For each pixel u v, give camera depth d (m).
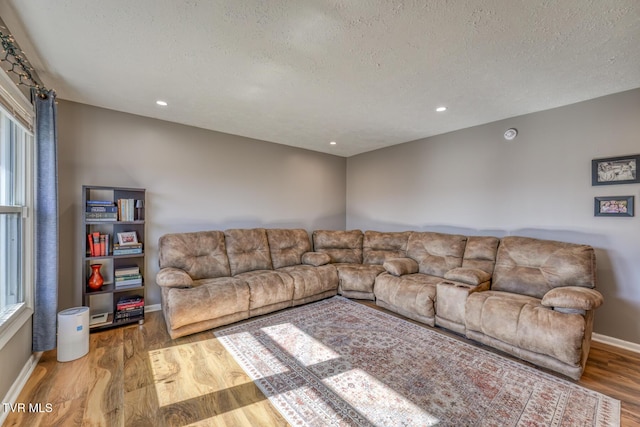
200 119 3.43
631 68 2.16
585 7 1.51
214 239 3.57
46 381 1.95
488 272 3.11
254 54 2.01
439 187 4.03
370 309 3.45
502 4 1.50
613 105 2.63
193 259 3.33
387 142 4.49
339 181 5.44
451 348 2.48
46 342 2.22
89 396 1.80
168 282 2.74
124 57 2.06
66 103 2.86
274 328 2.87
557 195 2.97
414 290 3.10
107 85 2.52
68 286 2.86
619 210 2.59
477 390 1.91
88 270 2.91
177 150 3.56
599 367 2.21
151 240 3.38
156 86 2.54
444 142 3.97
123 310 2.88
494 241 3.24
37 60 2.10
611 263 2.64
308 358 2.29
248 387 1.92
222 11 1.58
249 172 4.23
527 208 3.18
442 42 1.85
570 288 2.30
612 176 2.62
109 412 1.66
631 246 2.54
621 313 2.58
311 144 4.63
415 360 2.28
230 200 4.04
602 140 2.69
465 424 1.61
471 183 3.68
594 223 2.74
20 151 2.11
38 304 2.20
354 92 2.63
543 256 2.78
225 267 3.54
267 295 3.20
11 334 1.72
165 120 3.46
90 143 2.99
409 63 2.12
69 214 2.88
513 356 2.34
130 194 3.21
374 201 5.00
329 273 3.88
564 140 2.92
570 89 2.54
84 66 2.19
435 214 4.08
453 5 1.50
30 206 2.16
